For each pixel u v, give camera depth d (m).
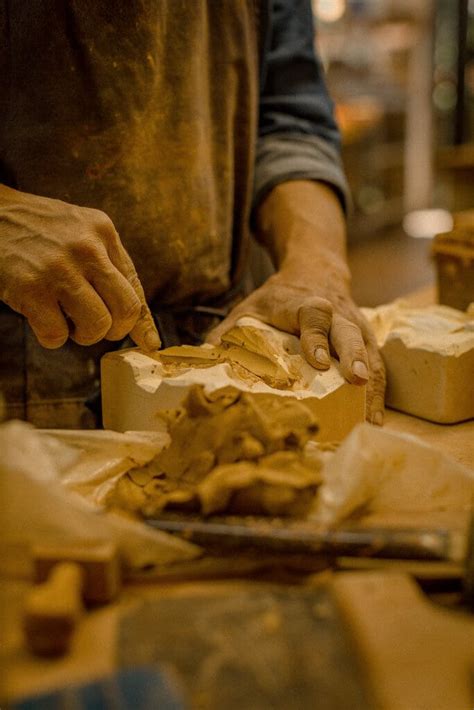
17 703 0.39
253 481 0.56
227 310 1.28
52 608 0.43
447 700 0.40
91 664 0.43
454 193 2.95
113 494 0.63
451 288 1.34
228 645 0.43
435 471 0.63
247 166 1.26
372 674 0.42
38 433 0.72
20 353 1.13
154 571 0.54
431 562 0.54
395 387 1.04
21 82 1.02
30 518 0.52
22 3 0.99
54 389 1.15
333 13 4.19
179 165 1.12
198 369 0.85
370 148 5.02
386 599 0.47
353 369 0.85
